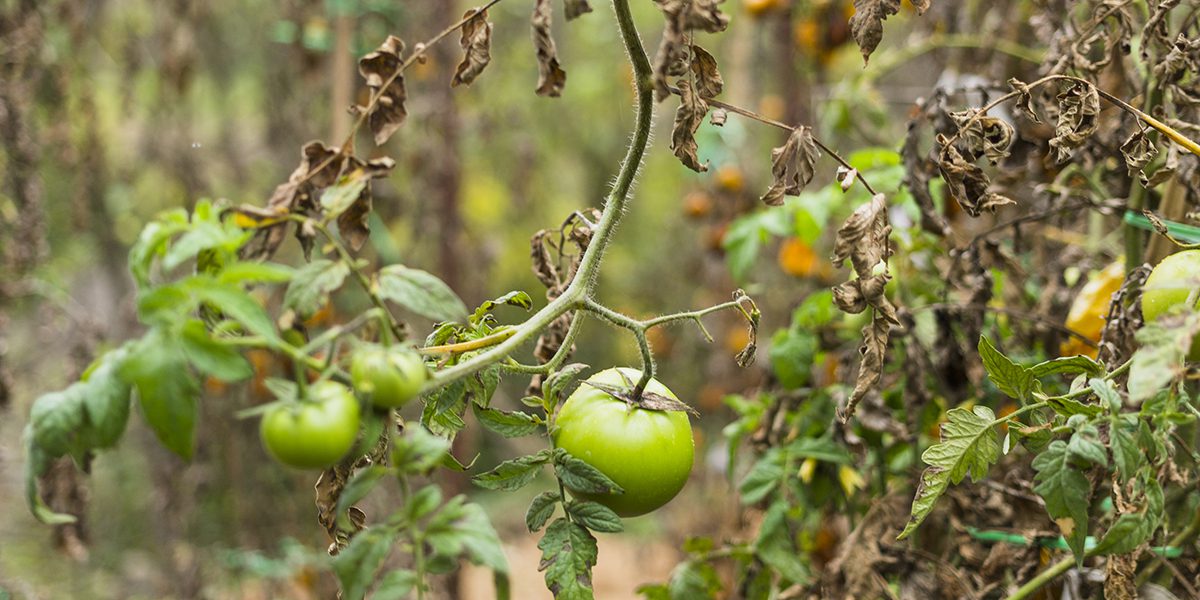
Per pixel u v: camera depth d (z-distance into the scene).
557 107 4.36
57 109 2.46
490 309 1.44
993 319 1.67
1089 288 1.59
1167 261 1.36
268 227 1.35
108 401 1.22
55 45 2.65
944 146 1.41
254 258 1.35
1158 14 1.44
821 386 1.82
